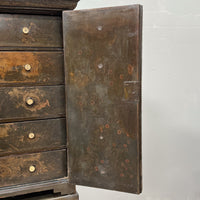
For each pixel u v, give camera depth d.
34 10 1.20
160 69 1.92
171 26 1.88
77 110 1.28
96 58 1.22
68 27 1.23
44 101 1.29
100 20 1.18
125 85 1.19
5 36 1.19
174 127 2.00
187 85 1.96
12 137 1.26
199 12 1.89
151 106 1.96
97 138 1.27
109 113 1.24
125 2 1.83
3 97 1.22
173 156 2.04
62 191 1.36
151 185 2.06
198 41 1.92
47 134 1.32
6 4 1.12
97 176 1.31
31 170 1.30
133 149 1.23
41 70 1.26
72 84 1.27
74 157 1.33
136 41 1.14
